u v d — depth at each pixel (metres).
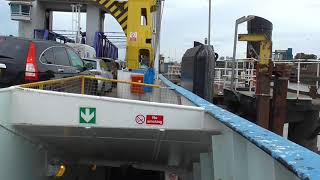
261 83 11.03
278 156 1.93
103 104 4.28
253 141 2.42
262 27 12.13
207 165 4.62
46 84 4.94
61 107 4.28
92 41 23.58
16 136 4.36
